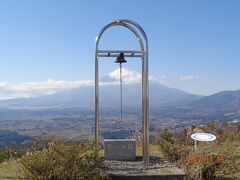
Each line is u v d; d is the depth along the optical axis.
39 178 7.39
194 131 14.32
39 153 8.07
